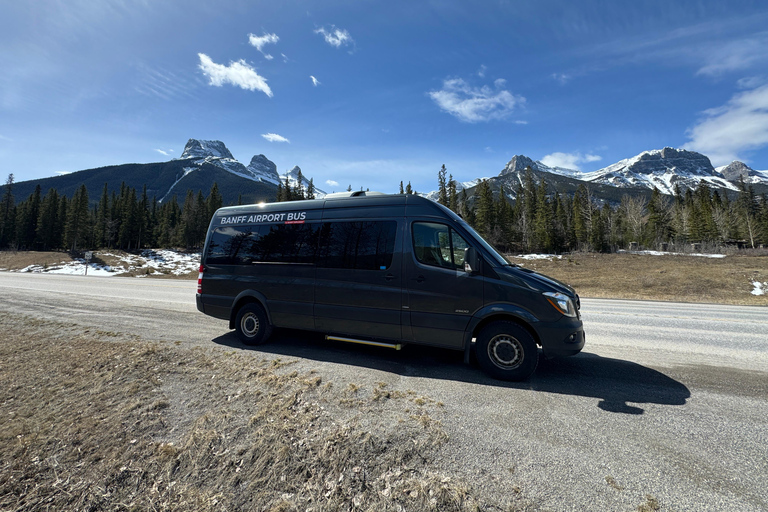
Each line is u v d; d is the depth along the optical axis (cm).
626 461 255
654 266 3131
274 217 608
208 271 652
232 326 621
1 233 7619
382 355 529
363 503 227
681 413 337
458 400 364
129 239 7650
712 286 2066
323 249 548
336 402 355
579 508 211
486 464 254
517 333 422
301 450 276
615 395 384
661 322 887
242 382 417
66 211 7738
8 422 354
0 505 254
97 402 385
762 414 336
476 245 455
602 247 5331
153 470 278
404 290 481
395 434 291
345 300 520
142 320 818
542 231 5934
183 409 361
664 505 211
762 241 5875
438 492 227
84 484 270
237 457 280
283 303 566
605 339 680
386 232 508
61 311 947
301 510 227
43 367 498
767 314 1038
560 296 416
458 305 452
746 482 231
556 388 404
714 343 646
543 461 256
